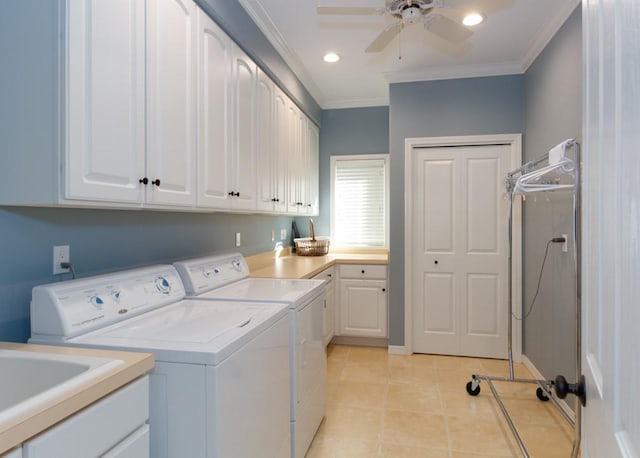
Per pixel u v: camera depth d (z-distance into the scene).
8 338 1.30
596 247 0.72
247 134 2.37
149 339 1.29
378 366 3.32
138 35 1.43
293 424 1.86
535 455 2.05
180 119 1.68
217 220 2.64
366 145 4.38
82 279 1.46
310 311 2.12
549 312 2.76
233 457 1.27
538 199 3.00
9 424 0.68
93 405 0.88
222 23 2.05
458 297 3.56
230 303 1.84
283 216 4.05
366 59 3.22
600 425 0.68
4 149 1.21
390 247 3.63
